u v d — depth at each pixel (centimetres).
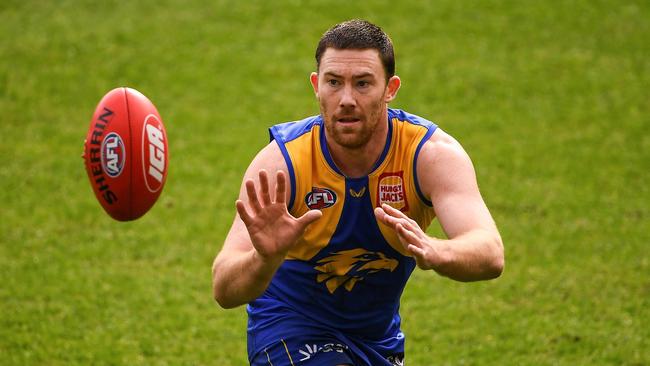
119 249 3119
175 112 4338
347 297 1559
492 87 4597
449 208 1416
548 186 3653
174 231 3269
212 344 2483
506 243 3166
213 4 5406
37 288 2797
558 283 2861
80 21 5216
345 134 1410
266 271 1323
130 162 1564
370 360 1619
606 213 3406
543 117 4331
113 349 2423
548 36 5088
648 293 2773
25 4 5450
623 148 4009
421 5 5362
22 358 2347
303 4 5362
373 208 1487
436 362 2372
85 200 3522
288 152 1496
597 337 2489
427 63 4797
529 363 2347
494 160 3894
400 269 1538
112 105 1580
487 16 5269
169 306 2714
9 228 3256
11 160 3856
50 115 4297
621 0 5469
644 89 4578
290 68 4759
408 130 1488
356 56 1391
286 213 1302
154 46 4941
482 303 2742
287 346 1561
